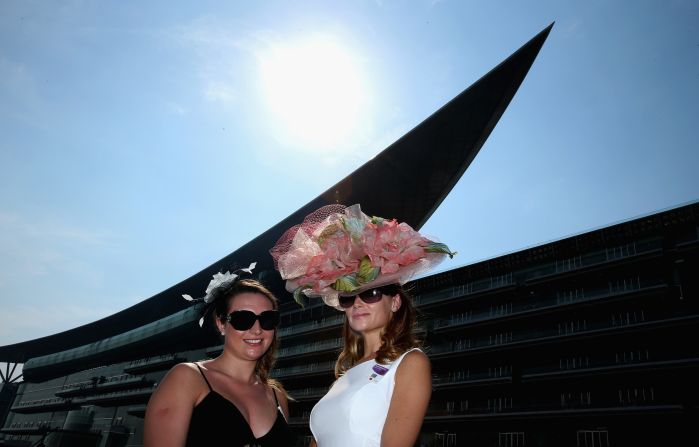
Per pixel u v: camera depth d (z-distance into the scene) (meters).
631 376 31.97
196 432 2.74
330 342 54.84
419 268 3.07
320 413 2.81
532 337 38.62
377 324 2.98
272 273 66.25
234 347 3.18
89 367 116.44
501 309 41.72
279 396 3.47
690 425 28.67
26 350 134.50
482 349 39.75
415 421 2.42
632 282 35.19
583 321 36.53
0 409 130.88
